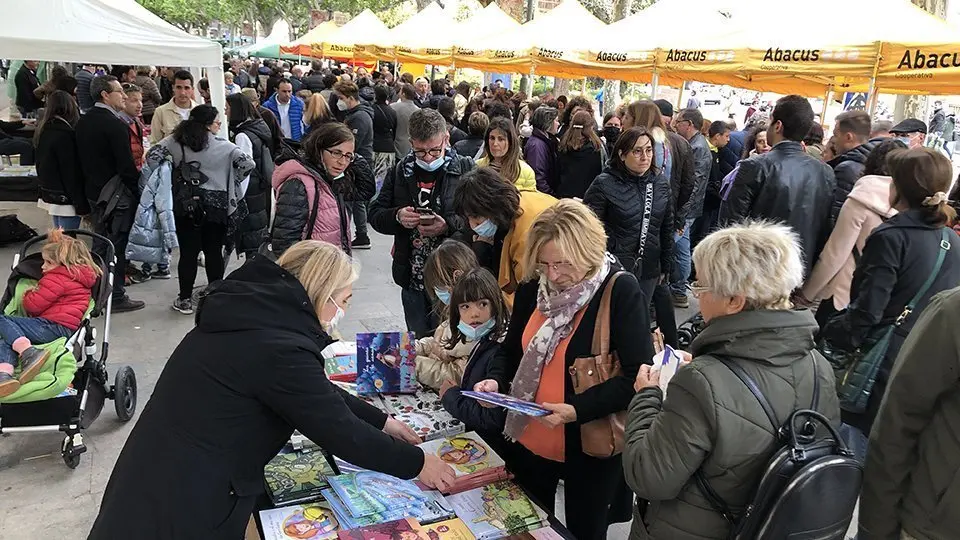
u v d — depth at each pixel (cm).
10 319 304
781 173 371
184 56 521
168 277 598
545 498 228
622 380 194
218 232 508
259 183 533
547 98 1083
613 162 377
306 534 176
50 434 346
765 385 144
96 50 483
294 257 176
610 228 376
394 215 359
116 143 483
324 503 190
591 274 198
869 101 510
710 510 150
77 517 286
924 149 255
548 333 202
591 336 198
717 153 650
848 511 145
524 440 215
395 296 578
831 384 154
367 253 706
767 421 142
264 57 2909
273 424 167
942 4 880
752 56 591
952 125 1614
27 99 1048
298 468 203
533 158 538
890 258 251
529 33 1098
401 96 877
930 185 250
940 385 151
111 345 450
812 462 138
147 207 482
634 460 156
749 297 145
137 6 594
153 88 899
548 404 195
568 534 184
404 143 858
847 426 276
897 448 163
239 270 177
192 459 157
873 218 328
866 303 254
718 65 626
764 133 620
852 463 141
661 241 399
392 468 176
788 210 371
